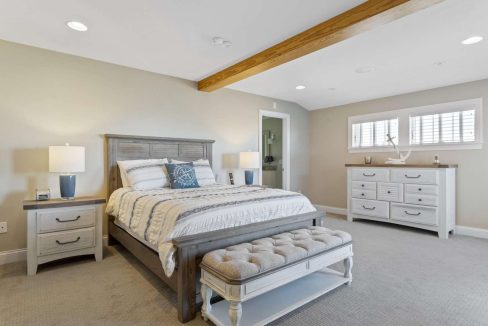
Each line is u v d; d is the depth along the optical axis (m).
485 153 3.79
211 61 3.38
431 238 3.70
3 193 2.81
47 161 3.03
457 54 3.09
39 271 2.58
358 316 1.84
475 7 2.15
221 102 4.54
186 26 2.50
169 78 3.96
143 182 3.18
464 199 3.95
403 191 4.12
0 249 2.79
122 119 3.54
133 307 1.95
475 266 2.71
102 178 3.39
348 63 3.39
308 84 4.32
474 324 1.75
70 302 2.02
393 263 2.79
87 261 2.85
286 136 5.57
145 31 2.61
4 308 1.93
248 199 2.37
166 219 2.01
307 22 2.42
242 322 1.68
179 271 1.79
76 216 2.75
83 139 3.26
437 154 4.22
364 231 4.05
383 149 4.84
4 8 2.22
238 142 4.76
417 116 4.46
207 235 1.88
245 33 2.63
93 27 2.53
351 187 4.77
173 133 3.99
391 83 4.18
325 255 2.04
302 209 2.65
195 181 3.40
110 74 3.46
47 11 2.26
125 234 2.87
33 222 2.53
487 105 3.78
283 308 1.84
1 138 2.80
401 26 2.46
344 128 5.43
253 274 1.61
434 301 2.04
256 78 4.04
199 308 1.88
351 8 2.19
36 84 2.98
